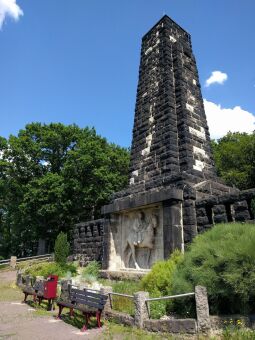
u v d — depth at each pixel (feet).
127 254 48.21
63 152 126.52
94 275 49.90
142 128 53.36
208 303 24.45
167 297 24.72
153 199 42.06
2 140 120.67
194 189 40.40
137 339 22.57
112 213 51.11
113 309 30.07
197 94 53.21
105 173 112.98
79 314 32.32
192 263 27.22
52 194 106.73
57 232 121.29
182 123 47.73
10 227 143.64
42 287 37.19
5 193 121.39
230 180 103.86
